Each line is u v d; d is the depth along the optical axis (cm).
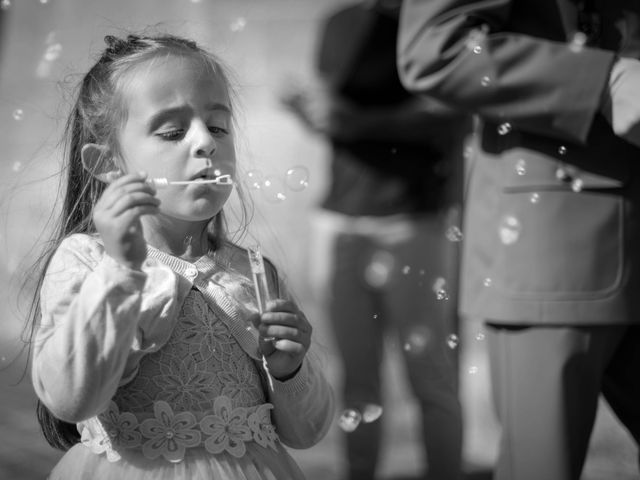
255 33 768
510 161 239
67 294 186
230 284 205
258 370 205
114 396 190
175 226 204
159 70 201
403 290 388
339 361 392
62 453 407
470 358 559
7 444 418
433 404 381
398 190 390
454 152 408
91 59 239
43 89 727
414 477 405
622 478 376
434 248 393
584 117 228
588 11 242
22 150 703
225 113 205
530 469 232
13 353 588
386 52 397
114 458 187
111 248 178
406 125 390
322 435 212
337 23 407
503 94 234
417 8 249
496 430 479
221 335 198
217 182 192
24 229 487
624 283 230
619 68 228
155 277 195
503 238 238
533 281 233
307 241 727
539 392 232
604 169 232
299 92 417
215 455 190
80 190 215
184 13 780
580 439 233
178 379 192
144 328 189
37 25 757
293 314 196
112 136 204
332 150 402
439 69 243
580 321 229
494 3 240
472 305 246
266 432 199
